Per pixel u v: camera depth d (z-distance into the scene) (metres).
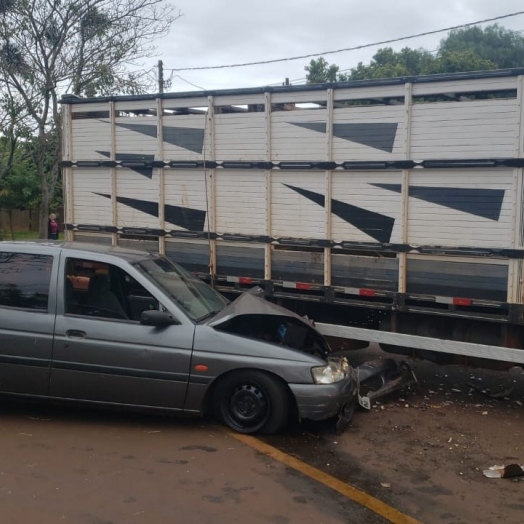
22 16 17.97
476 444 5.54
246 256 7.55
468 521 4.11
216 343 5.49
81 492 4.31
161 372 5.46
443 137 6.26
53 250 5.86
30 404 6.16
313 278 7.16
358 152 6.73
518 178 5.93
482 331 6.53
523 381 7.64
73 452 5.02
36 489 4.33
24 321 5.61
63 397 5.60
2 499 4.16
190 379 5.45
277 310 6.11
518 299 6.03
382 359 7.04
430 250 6.41
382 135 6.58
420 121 6.37
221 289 7.77
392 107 6.50
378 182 6.66
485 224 6.13
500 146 5.99
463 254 6.26
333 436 5.62
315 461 5.05
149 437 5.40
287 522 4.00
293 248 7.26
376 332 6.83
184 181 7.89
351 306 7.09
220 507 4.17
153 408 5.54
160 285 5.81
